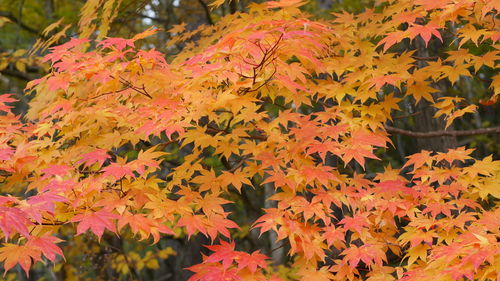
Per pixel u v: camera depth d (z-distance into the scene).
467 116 10.48
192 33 4.84
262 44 2.89
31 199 2.33
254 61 2.98
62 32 4.13
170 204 2.90
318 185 3.41
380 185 3.17
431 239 2.81
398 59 3.71
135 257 8.03
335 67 3.64
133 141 3.27
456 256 2.31
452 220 2.87
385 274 3.11
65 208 2.77
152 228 2.67
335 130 3.27
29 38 9.17
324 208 3.18
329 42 3.81
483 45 4.65
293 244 2.99
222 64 2.91
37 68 7.65
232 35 2.59
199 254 6.66
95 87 3.56
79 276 8.04
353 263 2.94
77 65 2.96
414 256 2.92
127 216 2.64
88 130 3.60
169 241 8.85
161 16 7.58
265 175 6.28
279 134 3.49
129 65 3.02
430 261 2.61
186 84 3.00
